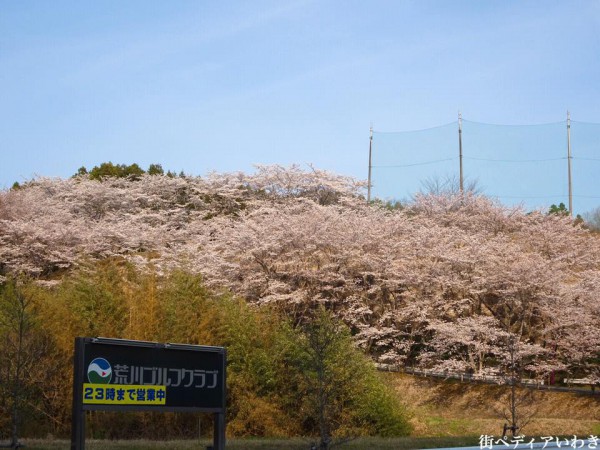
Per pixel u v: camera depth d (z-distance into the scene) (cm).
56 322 2617
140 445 1969
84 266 3625
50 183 5897
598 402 3206
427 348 3725
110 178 6022
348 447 1983
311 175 5266
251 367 2752
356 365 2586
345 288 3800
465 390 3388
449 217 4681
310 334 2142
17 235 4631
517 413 2942
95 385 1312
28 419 2358
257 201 5238
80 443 1288
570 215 4791
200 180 5753
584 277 3691
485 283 3622
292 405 2736
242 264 3997
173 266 3966
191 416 2680
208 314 2841
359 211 4809
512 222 4584
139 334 2731
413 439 2269
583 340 3350
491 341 3569
